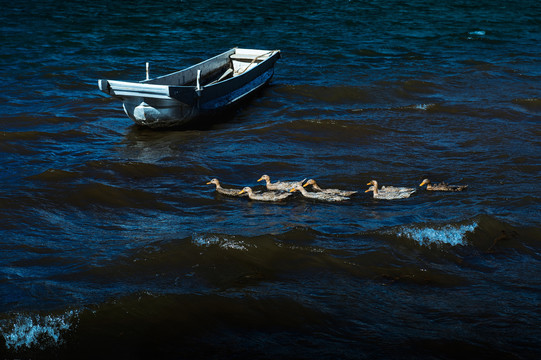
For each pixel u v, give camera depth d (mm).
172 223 15836
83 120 25406
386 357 10234
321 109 27312
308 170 19891
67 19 51969
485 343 10602
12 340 10812
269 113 27078
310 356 10320
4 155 20797
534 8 61750
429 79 33125
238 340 10852
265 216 16172
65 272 13234
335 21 53062
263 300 12039
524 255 14008
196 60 38312
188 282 12883
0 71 33375
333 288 12578
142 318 11445
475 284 12758
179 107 23781
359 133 23656
